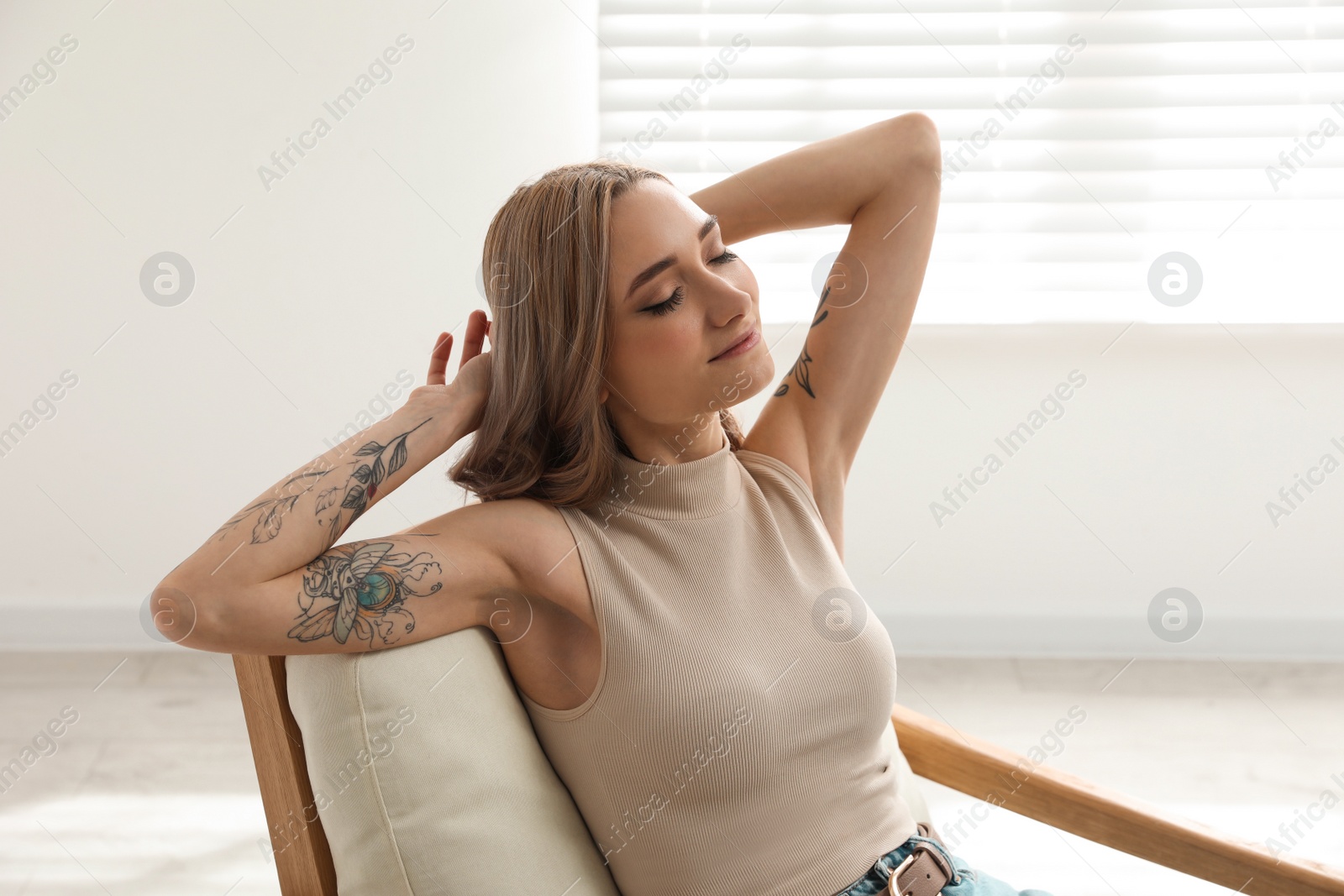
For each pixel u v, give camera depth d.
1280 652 2.59
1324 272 2.44
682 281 0.86
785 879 0.85
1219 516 2.57
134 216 2.56
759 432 1.06
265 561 0.73
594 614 0.84
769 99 2.46
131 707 2.37
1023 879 1.74
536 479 0.89
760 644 0.87
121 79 2.50
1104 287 2.47
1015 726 2.23
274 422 2.64
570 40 2.49
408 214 2.56
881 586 2.64
